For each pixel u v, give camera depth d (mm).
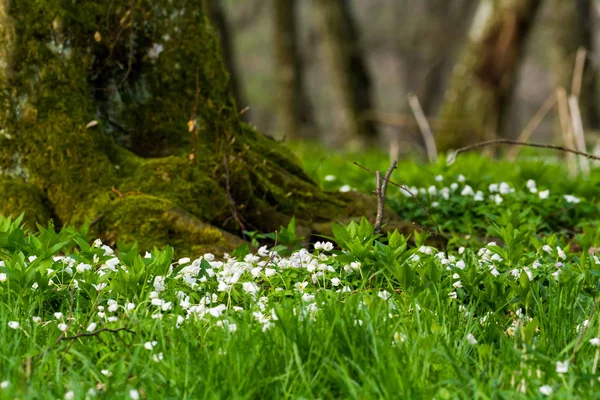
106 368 5496
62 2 9531
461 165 15203
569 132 16547
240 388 4996
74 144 9461
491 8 23906
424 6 59219
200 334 5875
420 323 5883
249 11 53656
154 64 10211
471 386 5043
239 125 10742
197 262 7254
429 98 54812
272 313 6105
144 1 10039
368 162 19156
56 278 7082
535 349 5438
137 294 6711
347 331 5492
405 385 4938
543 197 11289
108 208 9141
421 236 8164
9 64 9383
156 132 10203
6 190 9242
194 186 9484
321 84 64000
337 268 7395
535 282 6852
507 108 24375
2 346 5566
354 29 35281
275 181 10656
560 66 33031
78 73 9695
